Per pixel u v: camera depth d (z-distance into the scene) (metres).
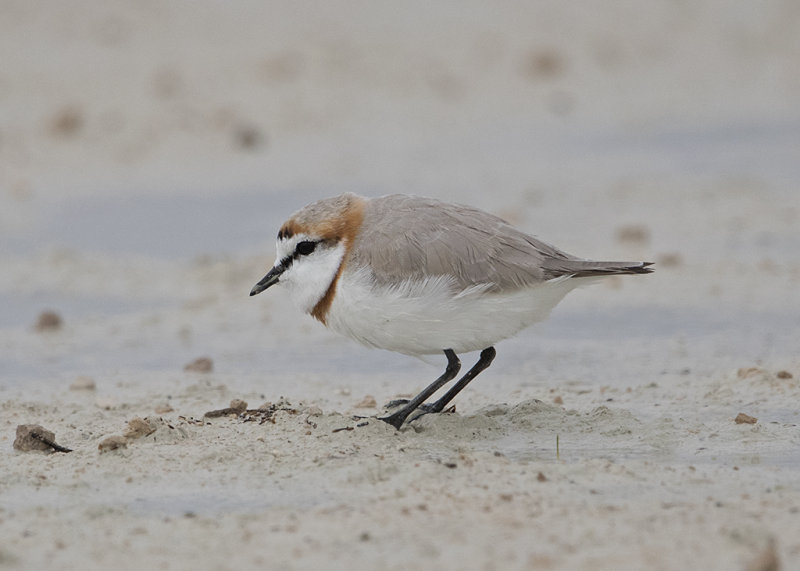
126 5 33.19
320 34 31.70
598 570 6.29
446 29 32.81
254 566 6.46
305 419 9.49
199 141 24.47
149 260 17.69
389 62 30.03
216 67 29.02
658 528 6.90
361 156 23.42
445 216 9.19
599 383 11.33
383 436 8.99
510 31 32.88
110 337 14.06
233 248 18.03
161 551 6.71
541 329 13.60
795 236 17.23
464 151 23.75
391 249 8.97
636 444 9.00
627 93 28.38
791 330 12.94
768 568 6.08
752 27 33.69
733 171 21.58
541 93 28.38
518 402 10.55
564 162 22.75
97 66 28.73
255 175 22.36
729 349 12.34
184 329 14.28
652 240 17.36
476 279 8.91
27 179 22.28
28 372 12.53
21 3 32.78
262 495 7.76
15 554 6.68
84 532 7.05
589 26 33.66
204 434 9.19
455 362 9.42
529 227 18.34
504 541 6.72
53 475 8.26
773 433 9.20
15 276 17.03
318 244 9.20
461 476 7.96
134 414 10.32
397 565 6.41
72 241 18.75
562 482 7.85
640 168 22.11
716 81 29.12
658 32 33.41
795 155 22.55
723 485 7.85
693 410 10.12
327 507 7.41
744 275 15.35
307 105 26.94
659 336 13.06
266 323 14.46
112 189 21.77
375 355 12.95
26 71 28.16
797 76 29.11
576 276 9.05
